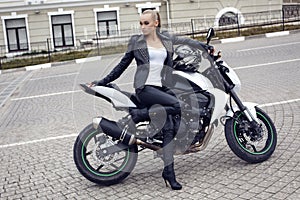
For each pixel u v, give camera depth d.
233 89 4.45
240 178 4.15
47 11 22.48
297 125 5.69
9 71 17.47
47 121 7.65
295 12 24.31
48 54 19.92
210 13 24.06
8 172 5.07
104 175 4.24
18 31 22.45
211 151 5.03
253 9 24.69
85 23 22.95
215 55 4.45
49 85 12.09
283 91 7.95
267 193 3.75
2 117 8.42
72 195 4.18
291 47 14.62
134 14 23.45
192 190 4.00
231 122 4.45
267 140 4.55
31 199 4.20
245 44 17.67
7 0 21.94
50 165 5.16
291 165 4.32
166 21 23.86
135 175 4.52
